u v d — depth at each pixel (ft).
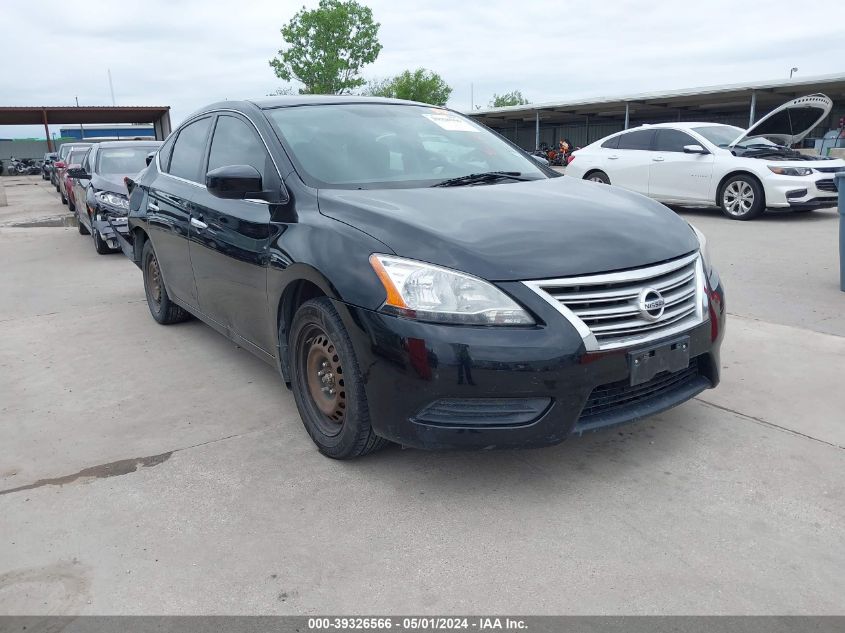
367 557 7.88
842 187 18.57
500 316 8.22
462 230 8.96
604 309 8.52
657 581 7.33
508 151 13.58
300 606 7.12
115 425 11.69
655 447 10.26
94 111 123.44
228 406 12.37
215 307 13.48
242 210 11.80
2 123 127.75
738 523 8.32
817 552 7.73
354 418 9.26
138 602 7.25
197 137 15.01
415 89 186.80
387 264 8.67
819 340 14.98
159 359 15.14
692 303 9.55
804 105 32.55
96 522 8.75
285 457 10.32
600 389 8.75
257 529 8.48
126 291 22.52
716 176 35.42
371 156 11.75
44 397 13.08
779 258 24.32
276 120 12.25
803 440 10.37
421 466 9.89
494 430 8.39
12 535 8.52
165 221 15.20
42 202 65.41
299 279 9.97
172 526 8.61
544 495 9.05
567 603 7.04
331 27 154.71
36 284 24.16
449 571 7.59
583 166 41.93
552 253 8.62
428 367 8.27
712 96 84.33
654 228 9.72
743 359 13.89
